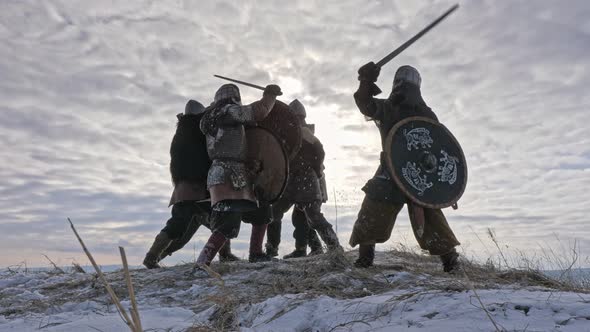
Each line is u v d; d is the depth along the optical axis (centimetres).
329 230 670
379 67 484
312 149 679
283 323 344
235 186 534
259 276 502
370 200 476
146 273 580
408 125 472
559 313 290
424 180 464
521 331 266
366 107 481
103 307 461
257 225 634
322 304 366
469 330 274
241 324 368
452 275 466
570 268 446
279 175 561
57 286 575
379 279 454
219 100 561
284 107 595
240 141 544
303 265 525
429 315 307
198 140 628
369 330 300
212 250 539
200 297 462
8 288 584
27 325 407
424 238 471
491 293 340
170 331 351
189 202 629
